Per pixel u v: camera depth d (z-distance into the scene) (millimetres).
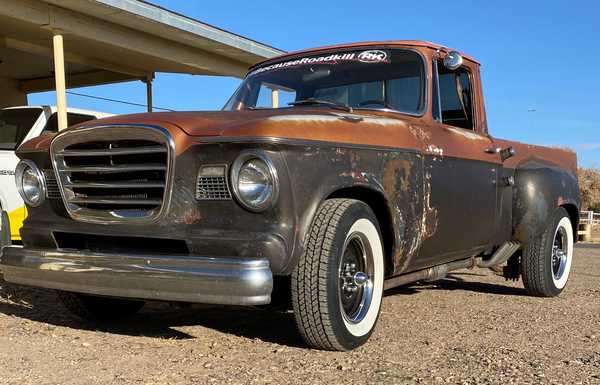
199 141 3330
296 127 3344
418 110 4594
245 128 3242
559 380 3234
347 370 3332
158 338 4074
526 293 6227
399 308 5238
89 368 3332
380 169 3828
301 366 3391
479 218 4969
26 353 3605
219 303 3188
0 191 7094
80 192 3805
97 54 12875
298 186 3305
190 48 12453
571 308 5434
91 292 3574
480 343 4023
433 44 4883
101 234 3602
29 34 11219
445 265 4938
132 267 3381
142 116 3650
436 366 3455
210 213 3322
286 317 4793
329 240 3457
